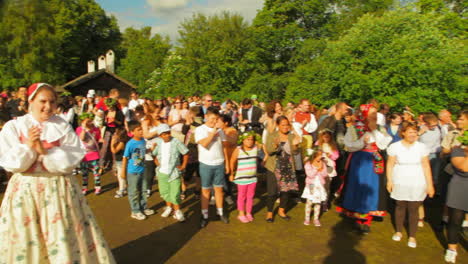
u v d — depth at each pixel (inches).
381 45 527.8
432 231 201.3
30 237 103.8
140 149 205.0
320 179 202.8
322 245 178.9
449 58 497.4
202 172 197.6
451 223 163.6
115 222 204.1
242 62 1061.8
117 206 231.8
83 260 109.4
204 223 198.8
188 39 1101.7
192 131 247.0
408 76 484.4
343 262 161.2
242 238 185.2
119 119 328.8
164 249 170.6
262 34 1165.7
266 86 993.5
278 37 1141.1
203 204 199.3
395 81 486.6
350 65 551.5
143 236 185.5
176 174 200.2
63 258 104.0
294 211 230.1
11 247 102.3
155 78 1195.9
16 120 109.9
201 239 182.9
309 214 205.8
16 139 106.4
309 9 1158.3
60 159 106.1
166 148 200.5
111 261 119.0
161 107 426.6
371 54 528.1
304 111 275.0
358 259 164.2
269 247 175.3
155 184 285.9
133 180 204.2
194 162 243.8
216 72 1018.7
